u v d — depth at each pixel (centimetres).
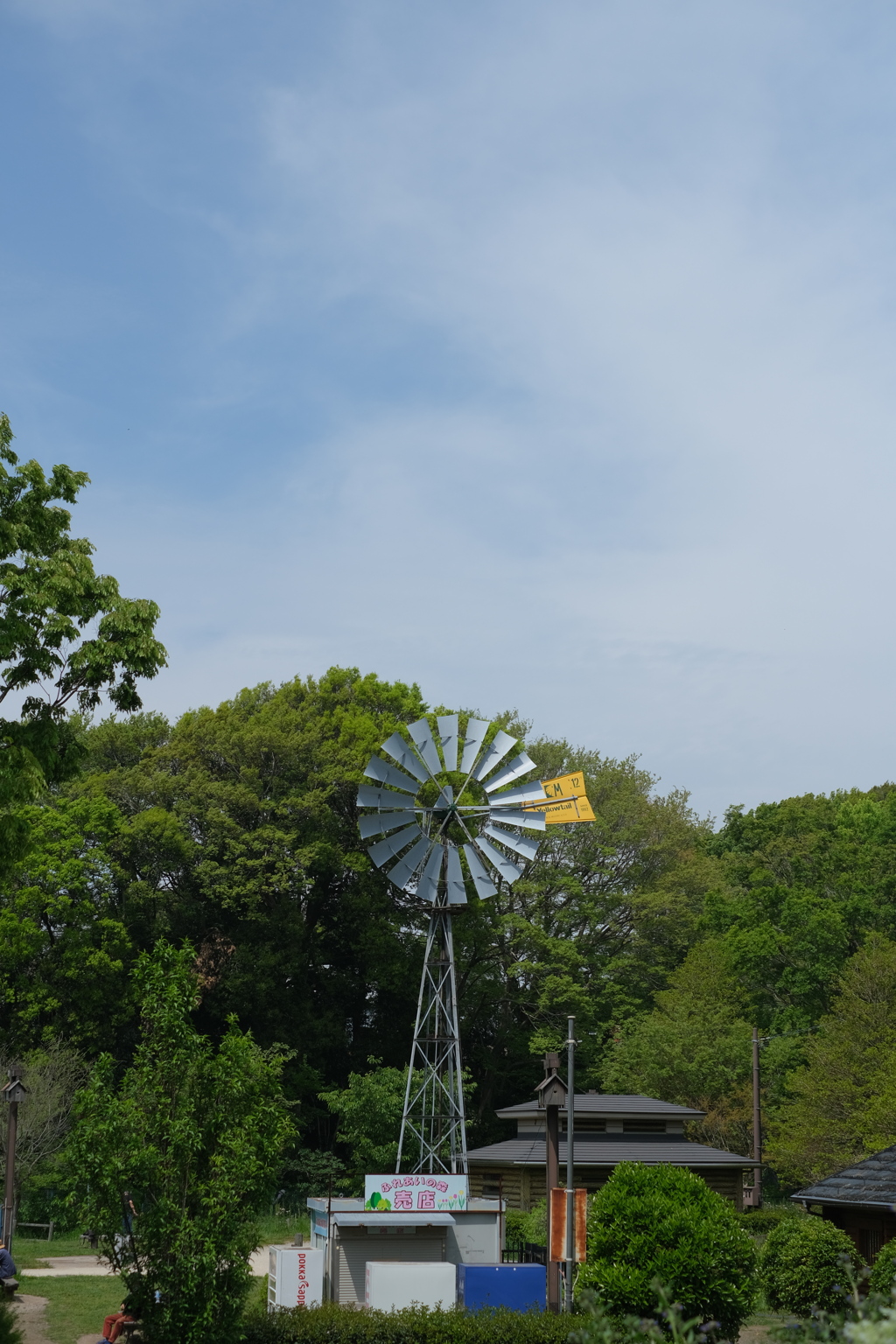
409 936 5453
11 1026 4581
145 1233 1745
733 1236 2002
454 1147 3772
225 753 5275
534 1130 3947
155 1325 1714
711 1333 1856
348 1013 5891
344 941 5584
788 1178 4178
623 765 6488
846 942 5597
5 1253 2442
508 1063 5962
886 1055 4028
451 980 3928
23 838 1994
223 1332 1747
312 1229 2864
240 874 4962
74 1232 4050
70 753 2166
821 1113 4059
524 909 5978
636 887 6184
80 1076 4344
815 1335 1231
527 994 5878
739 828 7594
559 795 4088
